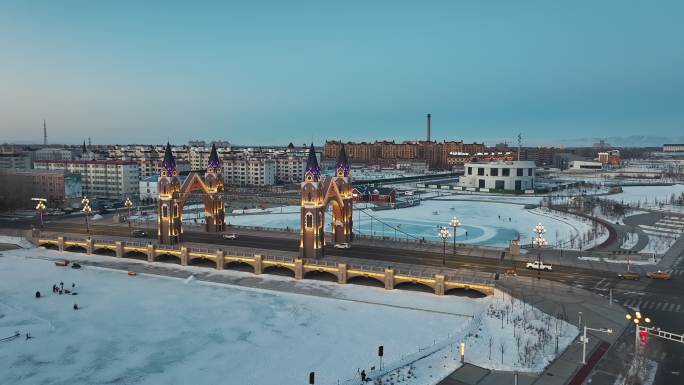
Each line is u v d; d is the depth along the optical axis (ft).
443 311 305.12
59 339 266.98
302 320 292.61
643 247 457.68
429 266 379.55
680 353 234.99
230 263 410.72
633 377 209.77
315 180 400.06
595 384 208.03
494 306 299.79
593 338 249.75
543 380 211.61
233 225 583.17
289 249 440.86
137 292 347.77
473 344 248.52
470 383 211.41
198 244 463.01
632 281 343.46
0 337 268.41
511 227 629.10
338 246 441.27
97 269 410.11
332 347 254.88
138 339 266.77
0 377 224.94
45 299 331.57
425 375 220.43
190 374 227.81
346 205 462.60
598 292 318.65
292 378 222.69
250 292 347.56
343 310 309.22
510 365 225.35
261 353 248.93
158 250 434.71
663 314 281.74
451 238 553.64
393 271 348.38
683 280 346.54
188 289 355.56
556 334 251.60
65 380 222.69
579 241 491.31
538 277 345.10
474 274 356.18
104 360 242.58
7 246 494.59
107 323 289.53
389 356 242.58
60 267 417.28
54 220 634.84
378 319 293.23
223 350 252.62
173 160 466.70
